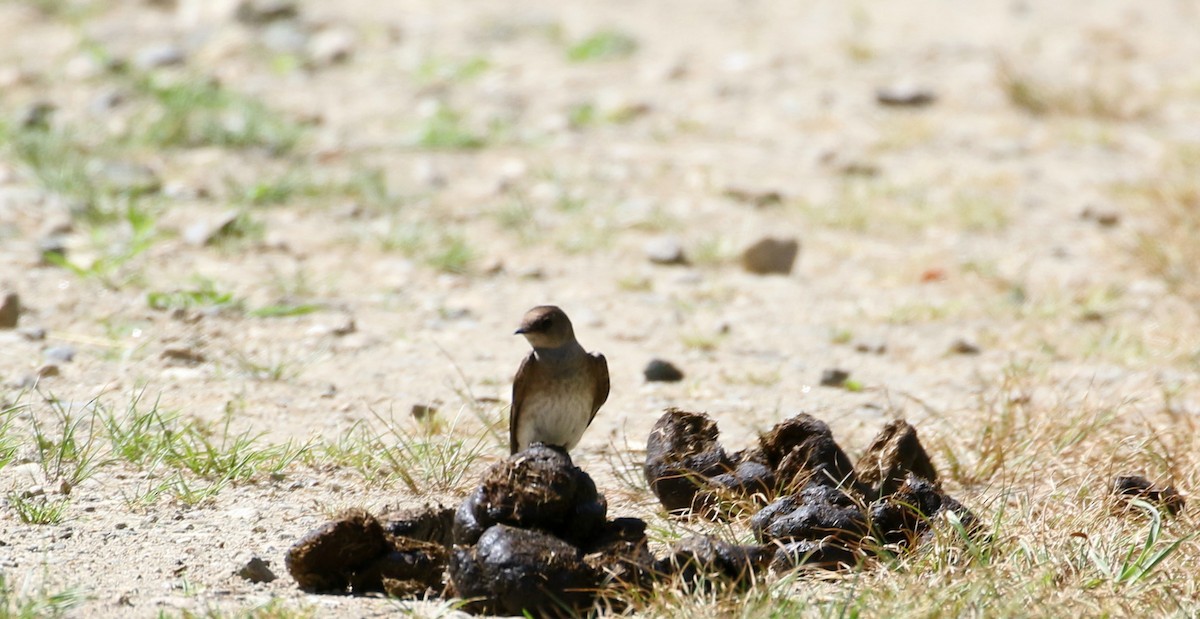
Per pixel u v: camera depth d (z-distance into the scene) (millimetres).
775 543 7754
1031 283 14906
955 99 22594
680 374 11891
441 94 22328
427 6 27562
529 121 21078
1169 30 27250
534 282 14703
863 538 7734
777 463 8766
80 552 7832
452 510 7875
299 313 13070
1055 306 14023
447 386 11398
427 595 7328
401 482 9164
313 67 23500
